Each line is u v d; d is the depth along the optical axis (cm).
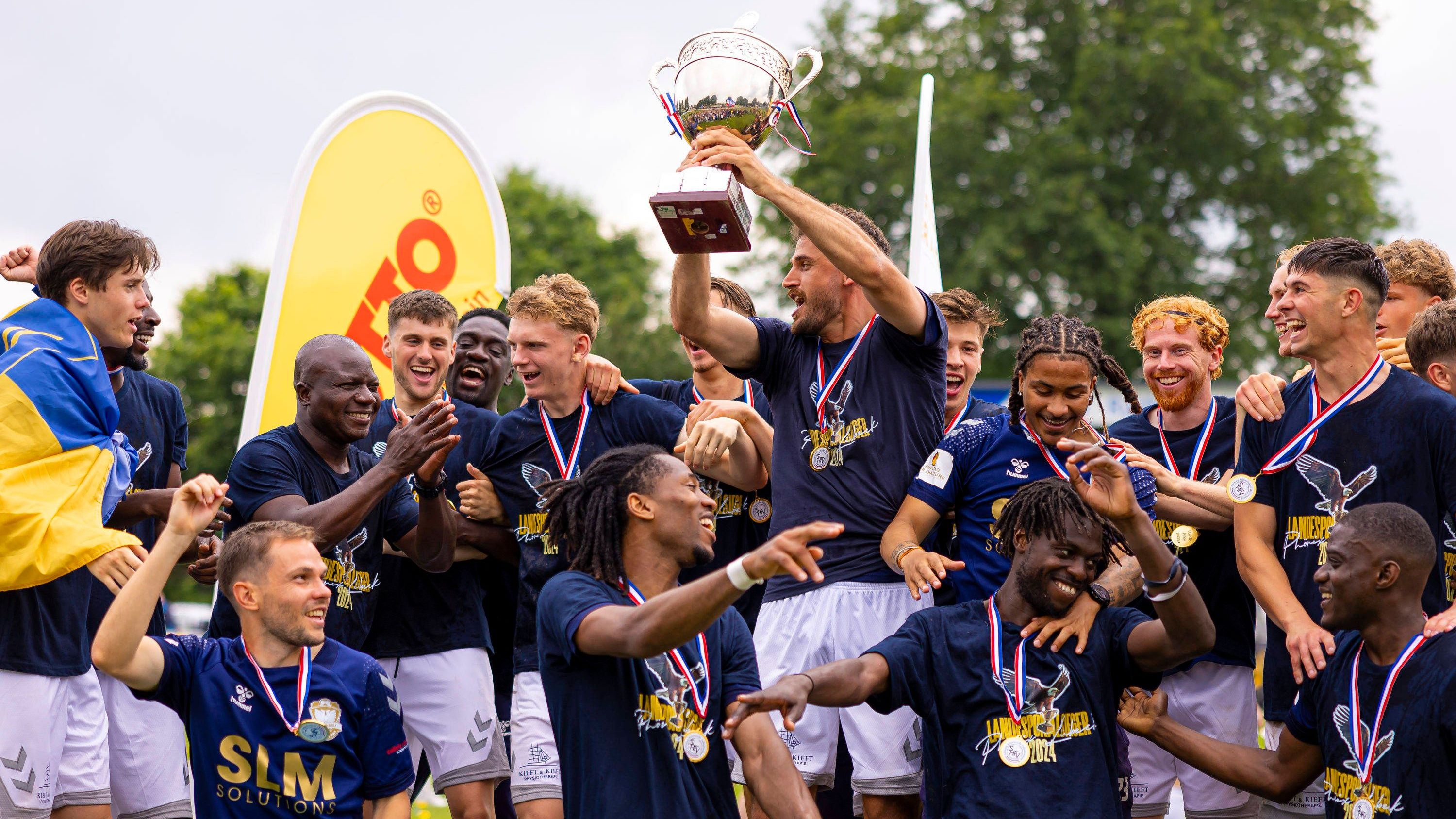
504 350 700
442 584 605
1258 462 522
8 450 498
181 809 578
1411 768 426
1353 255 504
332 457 571
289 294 726
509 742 646
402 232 772
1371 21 2645
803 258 536
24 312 528
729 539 601
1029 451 509
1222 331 581
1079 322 510
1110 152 2486
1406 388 495
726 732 392
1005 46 2603
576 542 423
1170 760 571
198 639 476
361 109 761
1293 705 482
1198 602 425
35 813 516
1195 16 2495
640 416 595
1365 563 435
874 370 531
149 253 552
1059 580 448
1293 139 2533
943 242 2441
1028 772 437
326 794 464
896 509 528
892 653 446
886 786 523
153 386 603
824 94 2681
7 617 513
